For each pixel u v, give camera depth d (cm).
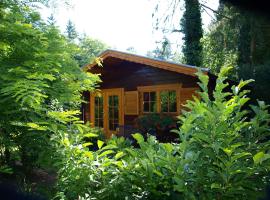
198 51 1468
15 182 330
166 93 1007
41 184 322
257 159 201
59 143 262
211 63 1528
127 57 943
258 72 1120
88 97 1259
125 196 220
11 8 359
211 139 213
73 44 404
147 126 958
